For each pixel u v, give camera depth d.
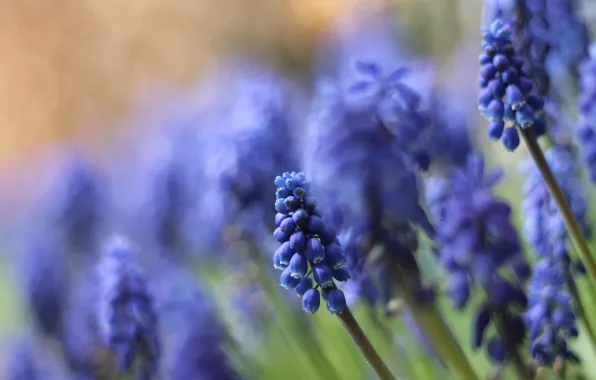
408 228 0.48
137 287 0.52
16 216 1.80
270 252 0.58
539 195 0.46
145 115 1.66
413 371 0.54
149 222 0.87
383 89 0.49
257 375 0.63
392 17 1.14
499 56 0.41
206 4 1.84
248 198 0.57
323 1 1.49
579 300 0.45
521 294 0.46
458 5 0.95
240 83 0.95
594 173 0.47
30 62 2.18
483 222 0.47
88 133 2.06
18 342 0.76
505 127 0.42
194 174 0.83
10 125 2.21
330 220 0.48
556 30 0.49
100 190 0.89
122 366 0.52
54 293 0.77
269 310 0.61
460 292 0.47
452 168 0.50
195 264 0.82
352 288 0.48
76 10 2.13
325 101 0.49
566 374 0.45
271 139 0.58
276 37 1.58
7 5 2.16
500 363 0.47
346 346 0.57
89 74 2.13
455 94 0.74
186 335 0.59
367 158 0.47
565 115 0.50
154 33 2.00
